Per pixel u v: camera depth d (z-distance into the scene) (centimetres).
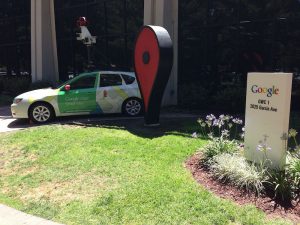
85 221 489
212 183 579
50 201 562
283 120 558
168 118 1153
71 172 661
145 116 1012
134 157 713
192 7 1408
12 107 1152
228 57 1346
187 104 1384
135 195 542
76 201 551
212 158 642
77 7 1881
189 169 645
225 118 716
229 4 1319
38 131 985
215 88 1394
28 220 505
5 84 2112
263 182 549
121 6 1652
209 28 1378
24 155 788
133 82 1213
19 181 650
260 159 595
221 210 491
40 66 2012
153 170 639
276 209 498
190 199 522
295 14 1177
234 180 564
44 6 1983
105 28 1745
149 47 957
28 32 2175
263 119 588
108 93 1184
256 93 600
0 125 1146
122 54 1678
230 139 830
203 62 1410
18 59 2258
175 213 489
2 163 755
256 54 1275
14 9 2241
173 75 1456
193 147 764
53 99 1150
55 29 2006
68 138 883
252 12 1270
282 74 557
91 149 780
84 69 1889
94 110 1185
